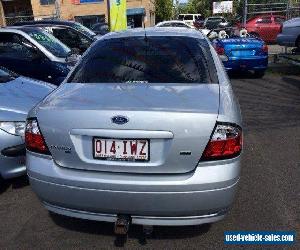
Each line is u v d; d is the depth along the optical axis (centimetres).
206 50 321
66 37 985
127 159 228
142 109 226
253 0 2397
